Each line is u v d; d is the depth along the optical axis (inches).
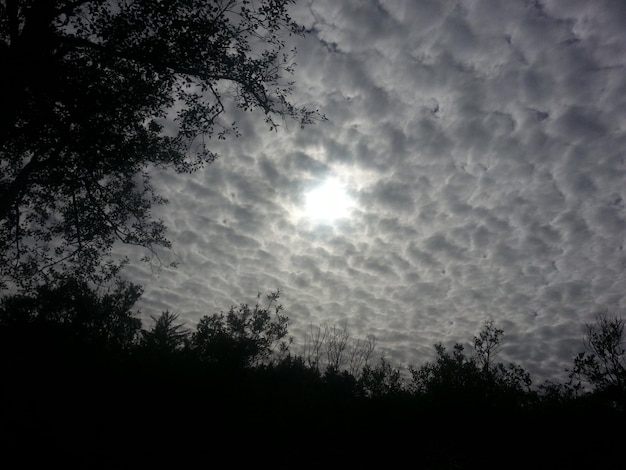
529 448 361.1
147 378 434.3
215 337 647.8
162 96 478.0
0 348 450.9
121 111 446.3
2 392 336.8
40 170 541.3
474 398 454.6
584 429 379.9
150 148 538.0
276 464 329.4
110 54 407.8
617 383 478.3
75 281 679.1
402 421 421.7
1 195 509.7
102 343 547.5
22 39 378.0
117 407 362.6
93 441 300.4
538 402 467.8
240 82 476.4
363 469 341.1
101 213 623.2
